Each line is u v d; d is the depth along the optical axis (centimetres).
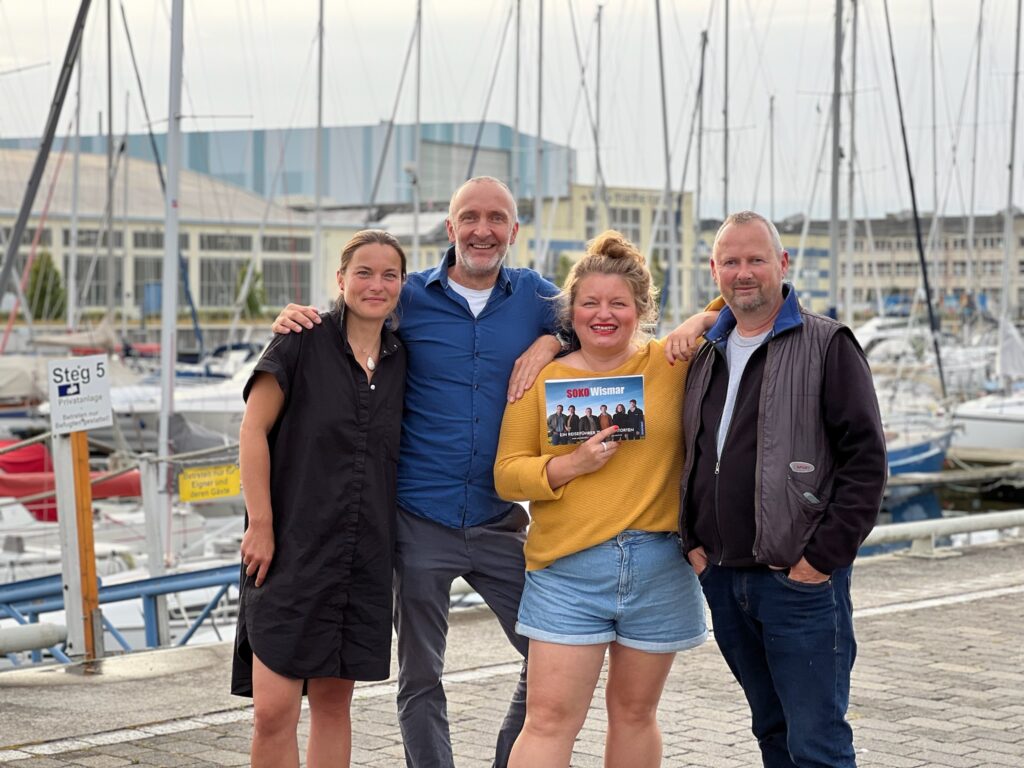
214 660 741
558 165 4041
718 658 747
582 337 456
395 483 472
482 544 496
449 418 486
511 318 490
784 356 426
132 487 1917
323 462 453
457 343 486
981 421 2914
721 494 431
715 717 628
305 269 6294
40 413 3070
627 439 443
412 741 503
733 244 428
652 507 449
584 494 448
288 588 449
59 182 5659
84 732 595
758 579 430
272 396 454
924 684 689
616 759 468
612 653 465
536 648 454
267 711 450
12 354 3725
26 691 671
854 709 641
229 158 10038
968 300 4144
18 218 1808
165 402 1614
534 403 463
